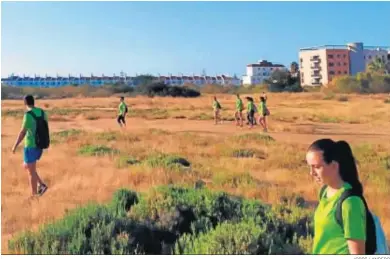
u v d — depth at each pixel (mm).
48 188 9539
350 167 3117
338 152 3109
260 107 24125
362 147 16766
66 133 21969
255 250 5172
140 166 11727
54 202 8164
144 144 17750
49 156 14234
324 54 137250
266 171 12188
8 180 10016
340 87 90750
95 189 9188
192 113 40094
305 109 46344
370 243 3029
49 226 6102
